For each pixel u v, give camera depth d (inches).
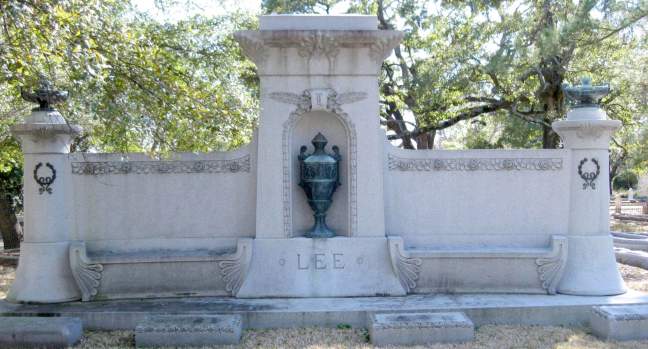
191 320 259.3
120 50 290.7
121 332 272.2
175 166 316.5
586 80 320.2
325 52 305.9
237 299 300.4
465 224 322.0
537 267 310.2
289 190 309.9
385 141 319.9
